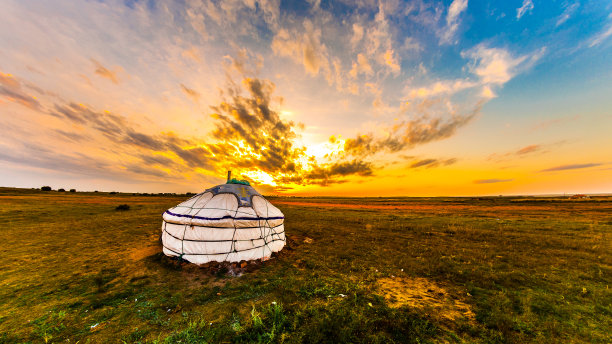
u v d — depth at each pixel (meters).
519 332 3.83
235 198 8.60
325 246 10.36
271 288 5.63
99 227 13.96
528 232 13.78
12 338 3.53
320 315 4.21
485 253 9.04
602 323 4.12
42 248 9.13
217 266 7.05
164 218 8.36
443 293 5.50
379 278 6.49
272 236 8.80
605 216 23.08
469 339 3.64
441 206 43.53
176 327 3.92
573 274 6.73
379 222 18.58
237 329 3.78
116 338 3.59
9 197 35.06
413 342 3.52
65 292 5.29
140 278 6.20
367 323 3.97
